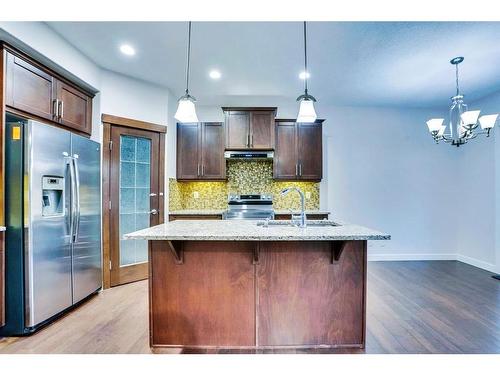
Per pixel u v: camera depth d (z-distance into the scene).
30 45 2.31
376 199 4.65
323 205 4.61
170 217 4.06
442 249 4.68
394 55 2.95
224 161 4.33
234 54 2.95
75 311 2.68
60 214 2.55
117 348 2.06
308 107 2.27
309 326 2.09
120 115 3.43
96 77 3.19
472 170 4.41
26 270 2.22
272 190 4.64
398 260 4.64
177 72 3.38
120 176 3.46
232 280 2.09
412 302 2.90
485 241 4.16
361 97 4.22
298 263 2.08
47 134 2.38
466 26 2.41
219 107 4.66
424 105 4.59
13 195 2.22
